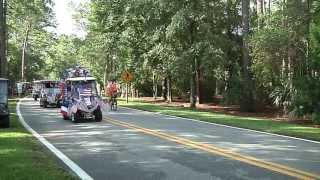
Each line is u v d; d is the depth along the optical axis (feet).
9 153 49.96
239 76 141.90
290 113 110.93
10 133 69.87
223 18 147.84
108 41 187.52
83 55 265.95
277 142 60.29
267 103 141.38
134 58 182.09
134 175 40.01
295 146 56.54
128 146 57.82
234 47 145.89
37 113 121.29
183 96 211.82
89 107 93.30
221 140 62.13
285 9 117.29
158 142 60.75
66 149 56.03
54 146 58.70
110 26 185.16
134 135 68.95
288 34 116.67
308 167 42.32
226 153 50.78
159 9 144.05
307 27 115.14
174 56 144.25
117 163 46.14
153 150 54.08
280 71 121.70
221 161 45.96
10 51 329.72
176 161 46.47
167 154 50.98
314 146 56.59
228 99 140.56
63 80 117.19
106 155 51.29
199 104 172.65
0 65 134.72
